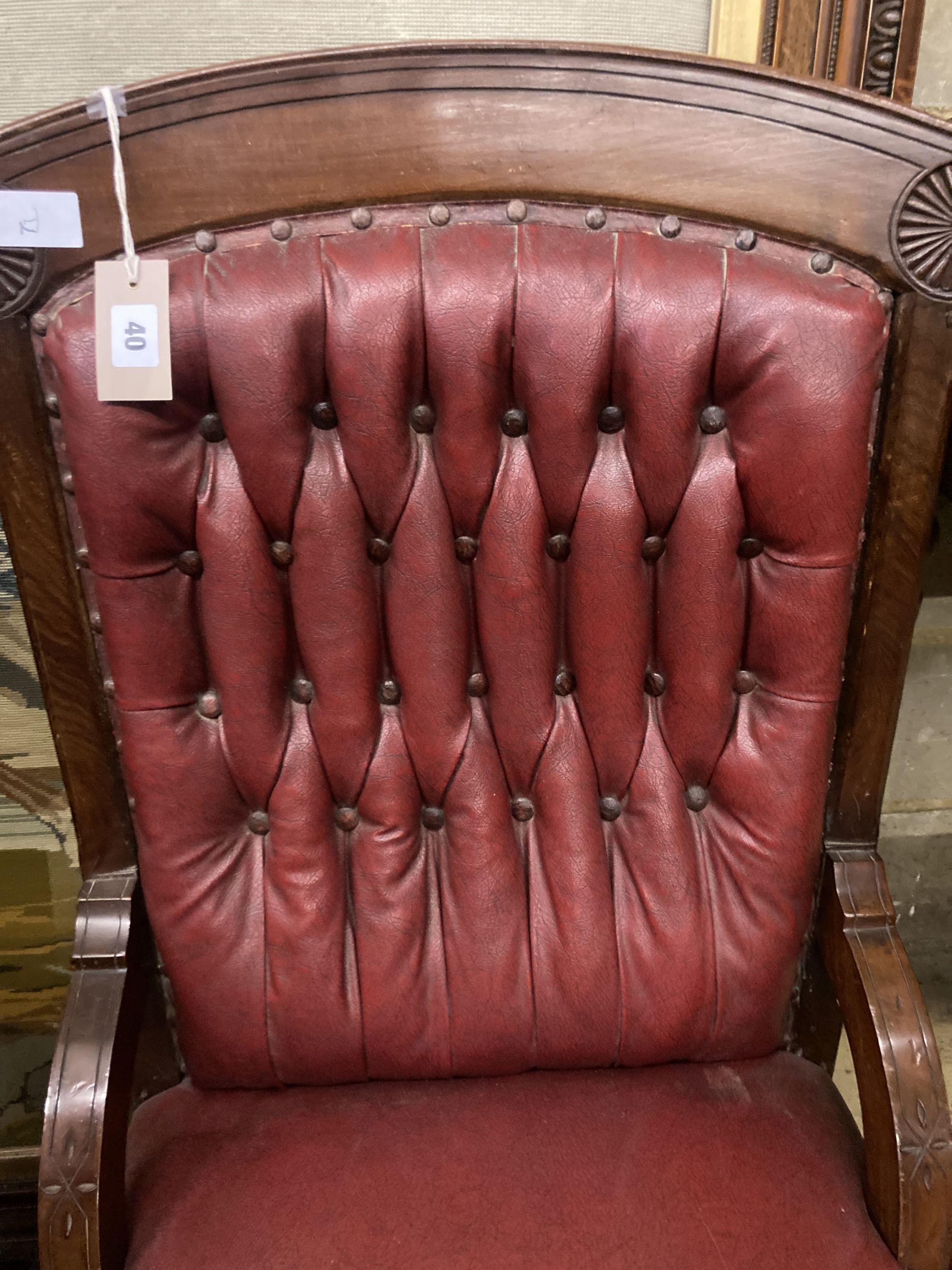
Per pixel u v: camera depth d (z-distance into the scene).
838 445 0.67
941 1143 0.66
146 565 0.71
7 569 1.00
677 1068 0.83
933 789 1.22
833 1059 0.88
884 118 0.64
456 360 0.66
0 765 1.07
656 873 0.79
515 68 0.64
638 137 0.65
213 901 0.78
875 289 0.68
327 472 0.69
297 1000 0.78
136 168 0.64
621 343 0.66
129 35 0.84
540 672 0.75
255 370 0.65
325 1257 0.65
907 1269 0.66
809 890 0.80
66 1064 0.68
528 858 0.80
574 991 0.79
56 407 0.69
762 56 0.86
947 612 1.12
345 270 0.65
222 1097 0.81
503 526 0.71
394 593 0.73
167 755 0.75
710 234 0.68
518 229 0.66
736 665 0.76
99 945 0.75
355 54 0.63
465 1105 0.79
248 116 0.64
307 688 0.76
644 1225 0.67
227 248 0.66
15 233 0.64
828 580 0.72
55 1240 0.64
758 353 0.66
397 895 0.79
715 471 0.71
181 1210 0.69
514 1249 0.65
